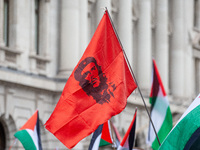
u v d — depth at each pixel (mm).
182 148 21719
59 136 23578
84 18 65375
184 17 88938
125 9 76500
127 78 24531
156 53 84938
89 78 23969
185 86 88250
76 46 63812
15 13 58719
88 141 65562
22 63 58969
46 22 62812
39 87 60031
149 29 81250
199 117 21609
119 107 24016
